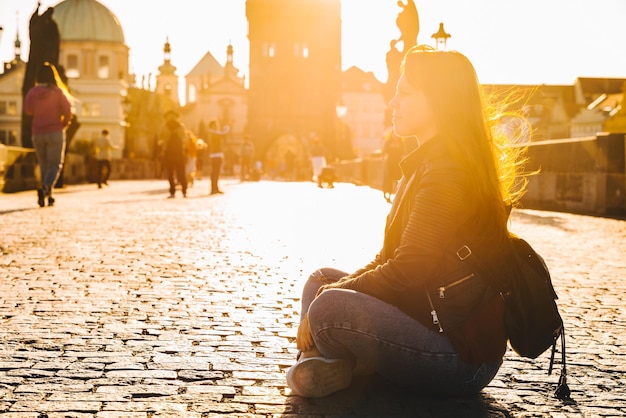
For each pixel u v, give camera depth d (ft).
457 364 9.40
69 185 90.74
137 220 37.81
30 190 69.82
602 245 29.19
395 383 10.44
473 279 9.18
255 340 13.41
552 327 9.42
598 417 9.69
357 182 106.01
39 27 69.05
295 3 292.81
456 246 9.13
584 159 49.62
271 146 301.84
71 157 92.17
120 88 326.44
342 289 9.67
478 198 8.95
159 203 53.01
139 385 10.68
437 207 8.91
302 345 10.20
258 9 293.23
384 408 9.80
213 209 47.19
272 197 64.13
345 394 10.33
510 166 9.80
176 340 13.30
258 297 17.51
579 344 13.61
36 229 32.12
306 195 68.44
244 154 121.70
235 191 77.20
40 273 20.47
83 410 9.57
